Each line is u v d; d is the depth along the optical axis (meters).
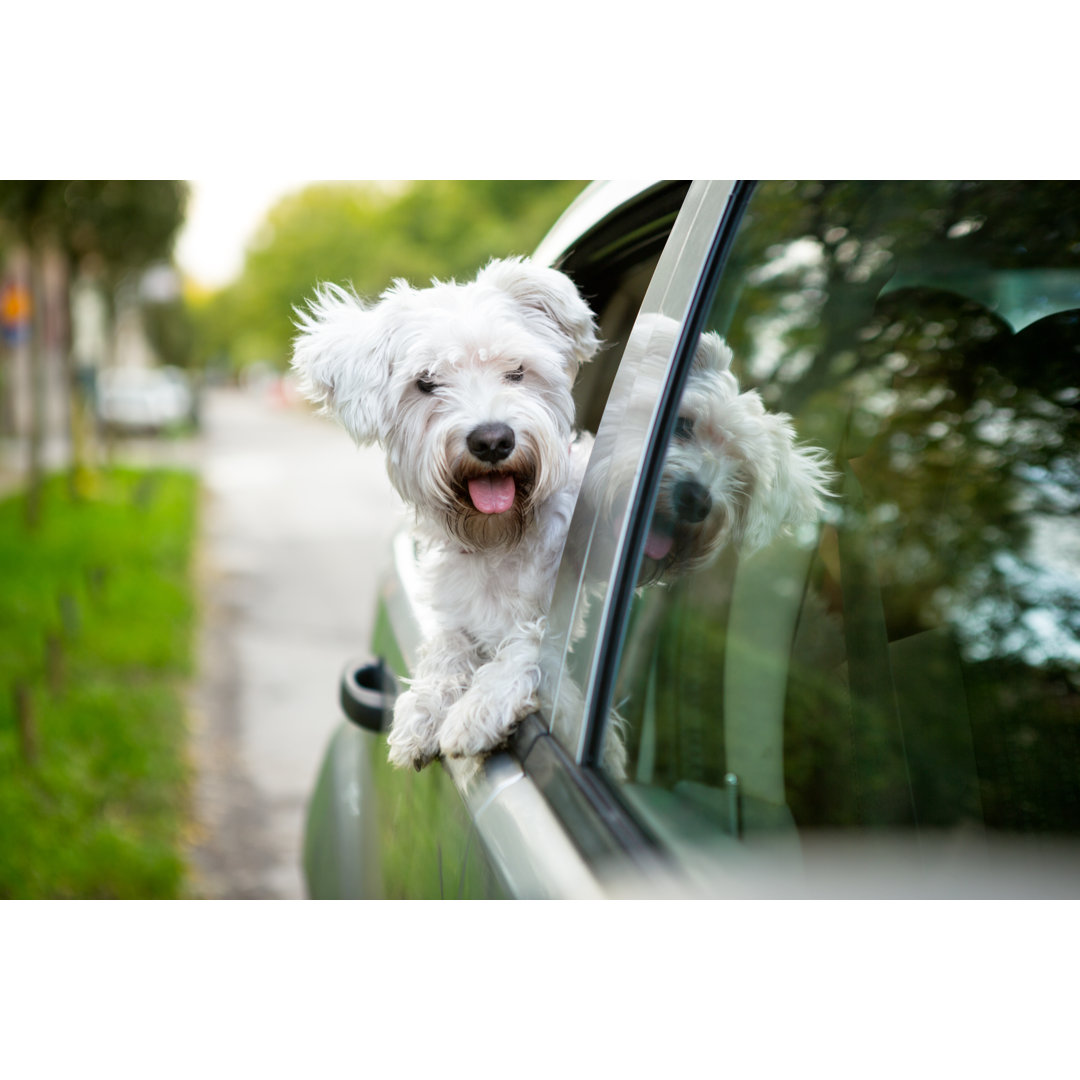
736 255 1.50
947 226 1.51
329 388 2.37
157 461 20.75
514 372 2.18
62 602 7.21
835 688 1.40
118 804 4.87
